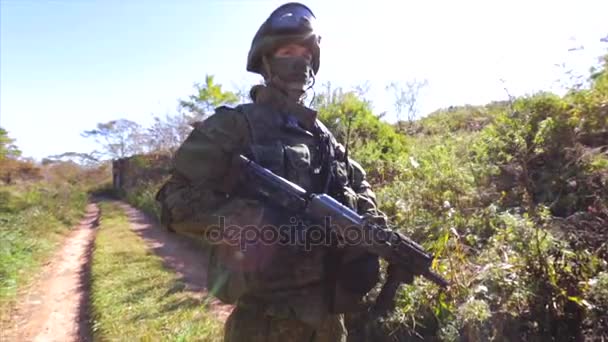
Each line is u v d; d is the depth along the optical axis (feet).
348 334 10.40
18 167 91.50
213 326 15.44
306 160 5.82
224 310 17.22
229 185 5.45
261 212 5.24
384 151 23.13
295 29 5.98
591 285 8.60
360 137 23.36
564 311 9.06
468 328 9.01
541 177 13.64
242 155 5.46
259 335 5.64
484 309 8.68
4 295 24.70
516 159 14.43
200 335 14.79
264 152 5.59
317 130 6.27
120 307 19.11
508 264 9.47
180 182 5.58
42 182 93.40
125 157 108.47
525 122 15.61
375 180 19.65
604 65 16.47
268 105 6.01
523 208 12.66
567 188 12.76
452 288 9.64
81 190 103.91
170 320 16.49
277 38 5.98
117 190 105.09
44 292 25.79
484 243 11.69
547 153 14.15
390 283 5.84
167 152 71.36
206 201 5.34
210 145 5.46
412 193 15.15
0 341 19.11
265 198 5.38
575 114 14.56
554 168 13.61
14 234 37.86
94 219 66.33
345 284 5.77
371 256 5.93
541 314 9.02
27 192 69.87
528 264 9.45
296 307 5.49
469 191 14.48
